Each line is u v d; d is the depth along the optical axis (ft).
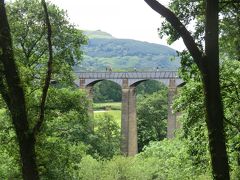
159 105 328.29
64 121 97.91
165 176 184.65
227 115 57.52
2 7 40.63
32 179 42.29
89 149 206.18
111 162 192.65
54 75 91.15
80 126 160.56
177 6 42.24
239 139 56.39
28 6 92.68
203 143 66.08
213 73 29.99
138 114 319.27
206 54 30.12
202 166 72.43
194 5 41.83
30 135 42.42
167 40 42.98
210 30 29.96
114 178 187.73
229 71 51.98
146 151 214.48
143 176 189.78
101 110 468.34
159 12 31.42
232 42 51.57
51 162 88.48
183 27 30.96
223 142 29.94
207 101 30.14
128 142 261.85
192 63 39.06
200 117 60.70
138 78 264.11
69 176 97.30
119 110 464.24
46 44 92.53
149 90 497.87
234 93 54.13
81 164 180.04
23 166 42.42
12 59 41.11
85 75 273.33
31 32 92.27
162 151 202.90
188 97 60.03
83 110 97.71
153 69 280.72
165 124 323.78
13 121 42.04
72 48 94.68
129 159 198.59
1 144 80.48
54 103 90.07
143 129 316.19
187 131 68.03
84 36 95.91
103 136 247.29
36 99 80.43
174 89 254.68
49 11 91.81
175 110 63.46
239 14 45.55
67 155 93.86
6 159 95.71
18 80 41.50
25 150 42.32
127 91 266.16
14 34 90.74
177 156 96.37
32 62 89.76
